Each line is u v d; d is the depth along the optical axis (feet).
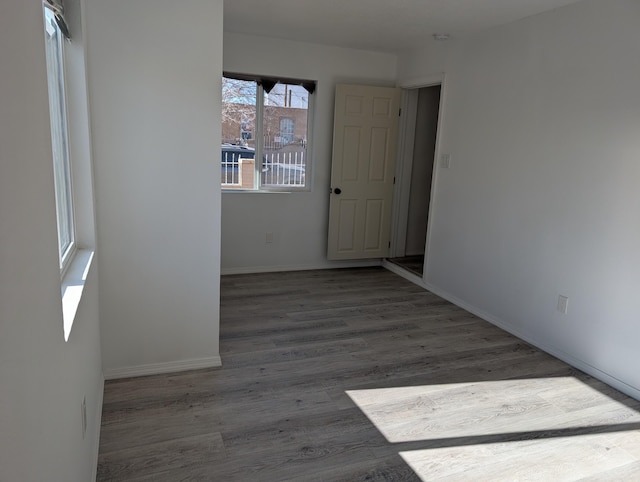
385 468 6.75
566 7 10.12
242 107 15.64
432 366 9.98
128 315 8.77
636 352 8.94
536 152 11.03
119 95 7.96
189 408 8.03
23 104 2.77
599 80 9.46
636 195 8.84
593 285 9.74
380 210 17.51
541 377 9.68
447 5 10.66
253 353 10.25
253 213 16.22
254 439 7.26
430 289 15.31
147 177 8.39
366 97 16.35
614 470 6.88
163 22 7.98
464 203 13.57
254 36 14.90
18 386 2.50
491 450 7.23
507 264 12.05
